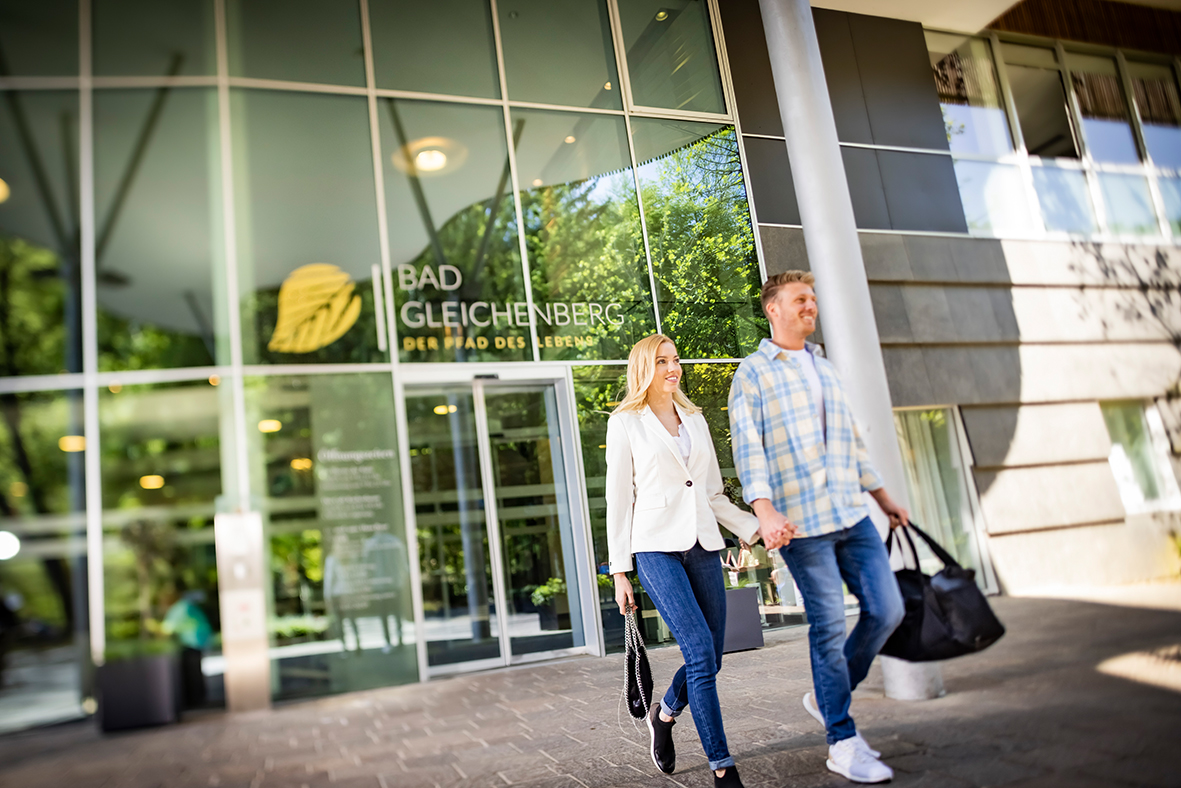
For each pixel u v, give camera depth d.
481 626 7.54
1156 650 5.13
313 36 8.01
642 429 3.22
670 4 9.44
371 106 8.03
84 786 4.27
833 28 10.00
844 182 5.33
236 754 4.73
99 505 6.99
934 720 3.87
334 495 7.32
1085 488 9.93
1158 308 10.98
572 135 8.70
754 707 4.49
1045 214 10.69
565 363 8.15
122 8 7.66
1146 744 3.20
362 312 7.67
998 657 5.37
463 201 8.17
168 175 7.50
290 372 7.42
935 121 10.34
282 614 7.03
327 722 5.54
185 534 7.07
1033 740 3.38
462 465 7.79
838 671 3.16
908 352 9.42
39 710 6.55
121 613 6.88
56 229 7.27
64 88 7.45
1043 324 10.23
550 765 3.64
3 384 7.00
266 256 7.55
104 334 7.20
